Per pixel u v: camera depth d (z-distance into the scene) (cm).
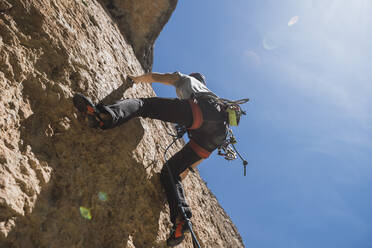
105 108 199
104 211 208
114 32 393
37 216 166
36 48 213
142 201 245
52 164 190
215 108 267
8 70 186
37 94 200
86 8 324
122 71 321
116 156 236
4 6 203
